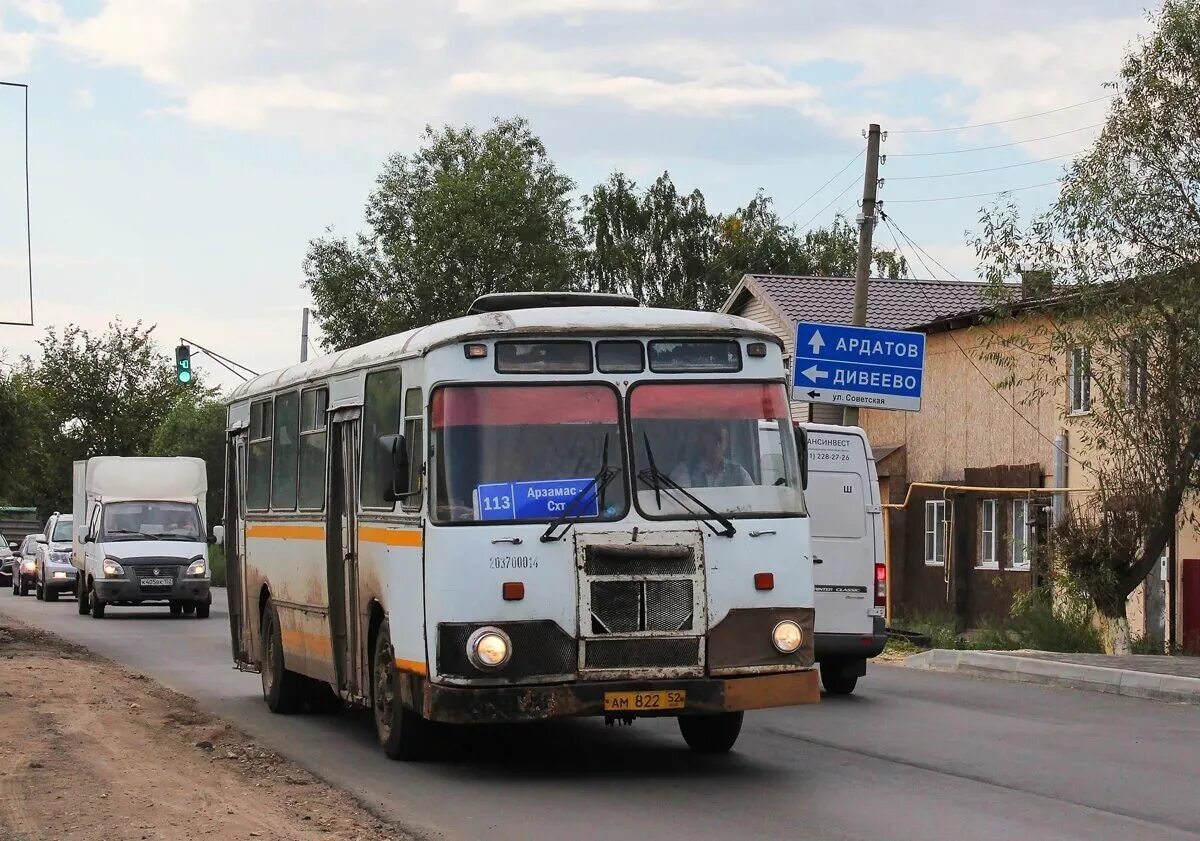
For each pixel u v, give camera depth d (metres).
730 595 11.12
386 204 61.25
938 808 10.11
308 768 11.94
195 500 36.38
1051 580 24.98
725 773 11.63
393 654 11.87
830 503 17.48
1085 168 22.27
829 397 26.39
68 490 75.19
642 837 9.17
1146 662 19.20
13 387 25.86
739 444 11.46
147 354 76.06
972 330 31.34
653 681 10.90
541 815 9.90
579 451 11.19
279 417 16.00
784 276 41.72
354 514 13.16
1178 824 9.55
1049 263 22.72
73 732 13.48
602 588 10.94
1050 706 16.14
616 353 11.38
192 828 9.17
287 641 15.45
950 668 20.94
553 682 10.85
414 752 12.20
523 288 59.22
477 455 11.08
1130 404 22.61
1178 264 21.70
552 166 62.62
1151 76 21.91
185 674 20.61
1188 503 25.02
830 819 9.72
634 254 72.88
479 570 10.87
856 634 17.38
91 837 8.89
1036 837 9.15
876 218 28.17
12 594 49.59
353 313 59.97
